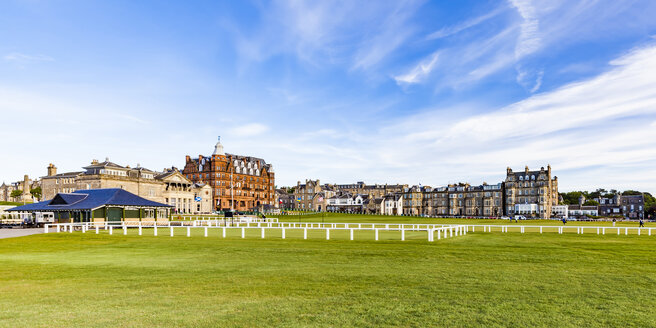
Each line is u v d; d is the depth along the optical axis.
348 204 193.00
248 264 21.75
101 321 11.35
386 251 27.53
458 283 16.42
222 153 155.38
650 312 12.28
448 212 172.00
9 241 38.19
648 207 177.12
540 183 153.12
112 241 37.50
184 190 127.50
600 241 36.06
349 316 11.82
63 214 67.31
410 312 12.22
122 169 107.88
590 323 11.25
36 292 14.92
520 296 14.20
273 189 184.75
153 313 12.12
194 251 28.36
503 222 98.00
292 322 11.27
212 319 11.53
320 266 20.94
